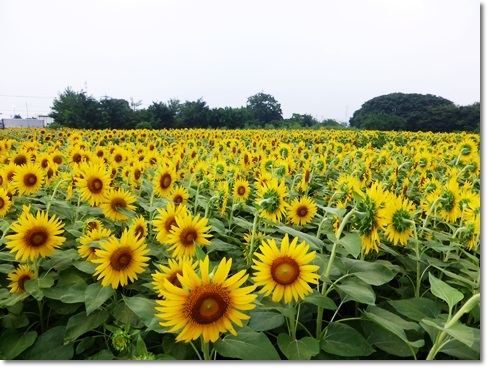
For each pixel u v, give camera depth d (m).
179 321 1.79
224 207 4.30
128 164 7.03
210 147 15.59
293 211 4.14
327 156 10.18
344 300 2.56
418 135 25.09
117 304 2.64
